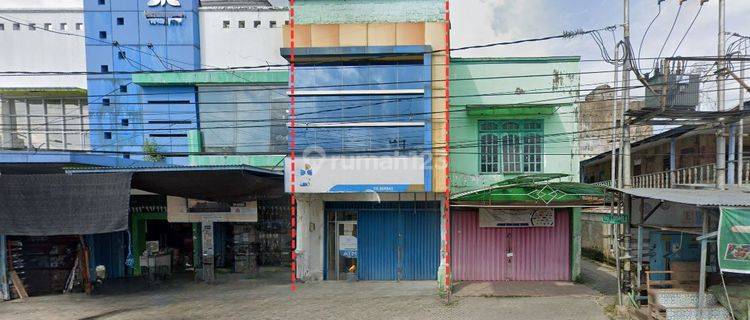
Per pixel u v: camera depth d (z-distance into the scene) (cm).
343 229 1313
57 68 1628
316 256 1301
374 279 1291
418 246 1287
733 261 707
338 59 1194
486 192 1081
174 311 1006
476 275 1264
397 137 1156
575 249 1237
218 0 1775
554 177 1094
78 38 1631
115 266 1389
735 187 973
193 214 1299
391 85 1160
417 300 1065
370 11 1193
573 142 1223
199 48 1598
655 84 873
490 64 1232
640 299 915
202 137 1434
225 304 1057
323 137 1168
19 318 966
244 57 1599
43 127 1491
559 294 1098
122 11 1547
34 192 945
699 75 880
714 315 772
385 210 1293
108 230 938
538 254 1258
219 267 1437
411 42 1159
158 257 1348
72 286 1211
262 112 1429
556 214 1255
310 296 1117
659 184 1308
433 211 1282
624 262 943
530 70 1227
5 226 940
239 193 1213
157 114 1448
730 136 1021
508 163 1240
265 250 1444
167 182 1060
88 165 1183
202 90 1448
